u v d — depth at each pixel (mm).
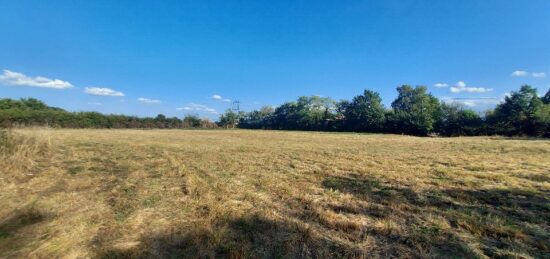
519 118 42688
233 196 6387
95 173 8695
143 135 29938
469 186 7348
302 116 74812
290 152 14867
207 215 5125
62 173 8578
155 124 56625
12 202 5824
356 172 9242
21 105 57812
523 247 3947
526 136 38750
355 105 67438
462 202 6016
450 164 11109
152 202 5867
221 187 7062
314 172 9227
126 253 3734
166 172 8969
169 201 5949
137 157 12102
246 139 26516
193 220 4883
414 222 4883
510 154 14766
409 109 63969
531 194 6582
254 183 7602
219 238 4125
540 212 5367
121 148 15516
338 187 7230
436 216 5129
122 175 8461
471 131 47094
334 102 78688
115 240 4145
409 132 53281
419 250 3865
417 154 14516
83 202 5859
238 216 5066
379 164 10938
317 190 6895
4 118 39219
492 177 8438
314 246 3967
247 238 4199
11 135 10445
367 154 14273
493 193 6672
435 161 11898
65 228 4543
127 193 6512
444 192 6781
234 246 3932
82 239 4176
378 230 4512
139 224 4727
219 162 11008
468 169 9992
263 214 5172
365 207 5672
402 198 6262
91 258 3660
